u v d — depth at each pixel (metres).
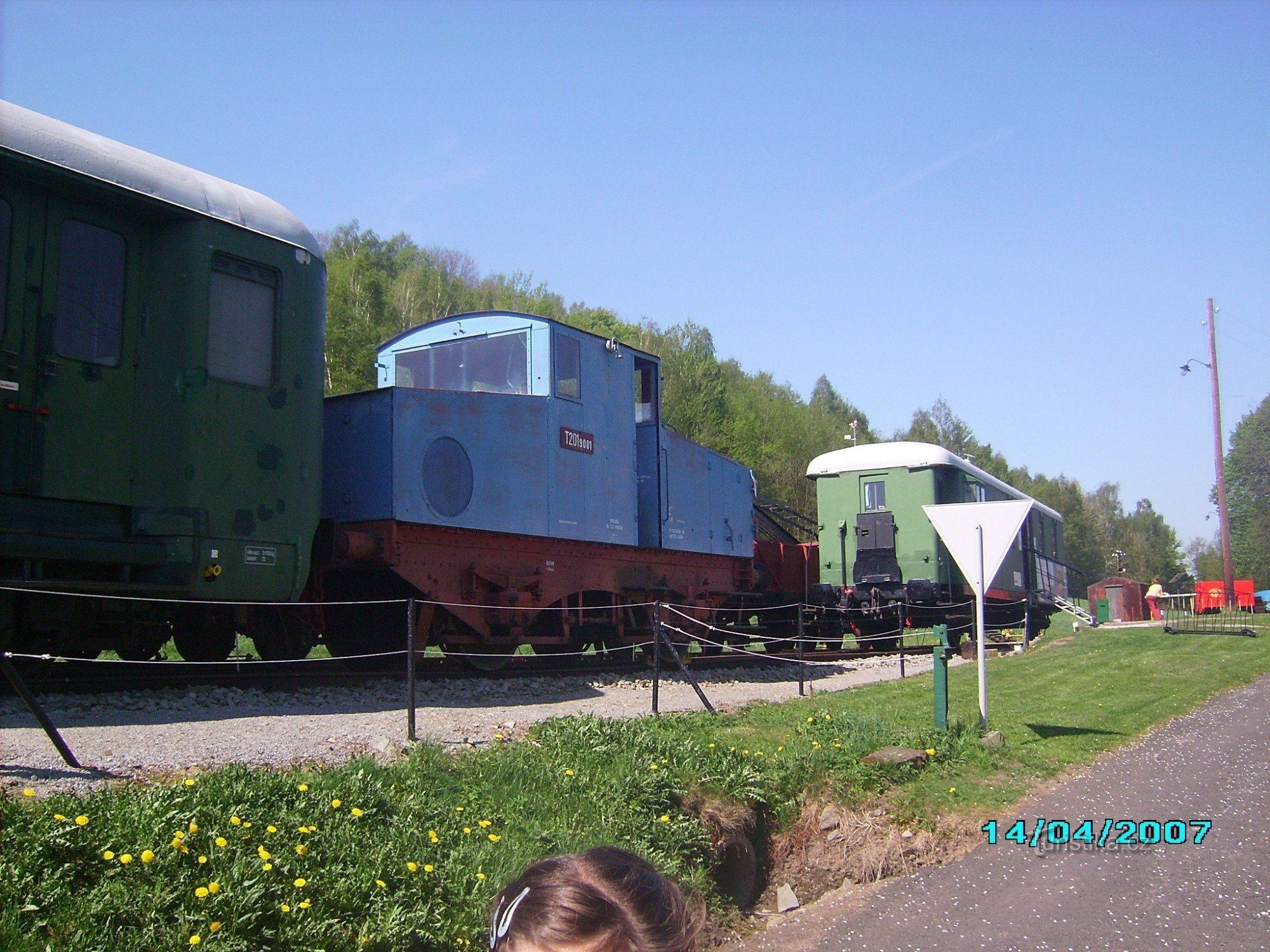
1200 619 29.00
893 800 8.36
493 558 12.77
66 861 4.62
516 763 7.18
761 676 15.44
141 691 8.95
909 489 23.47
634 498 15.53
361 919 4.84
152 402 8.88
